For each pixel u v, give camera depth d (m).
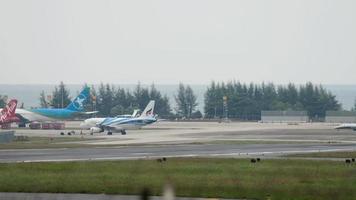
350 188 156.50
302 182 168.88
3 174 189.75
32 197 151.00
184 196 149.62
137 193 154.50
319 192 151.12
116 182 170.00
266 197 146.62
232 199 146.12
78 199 148.25
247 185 163.25
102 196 152.00
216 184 165.25
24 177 181.88
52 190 159.25
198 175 185.25
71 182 171.12
